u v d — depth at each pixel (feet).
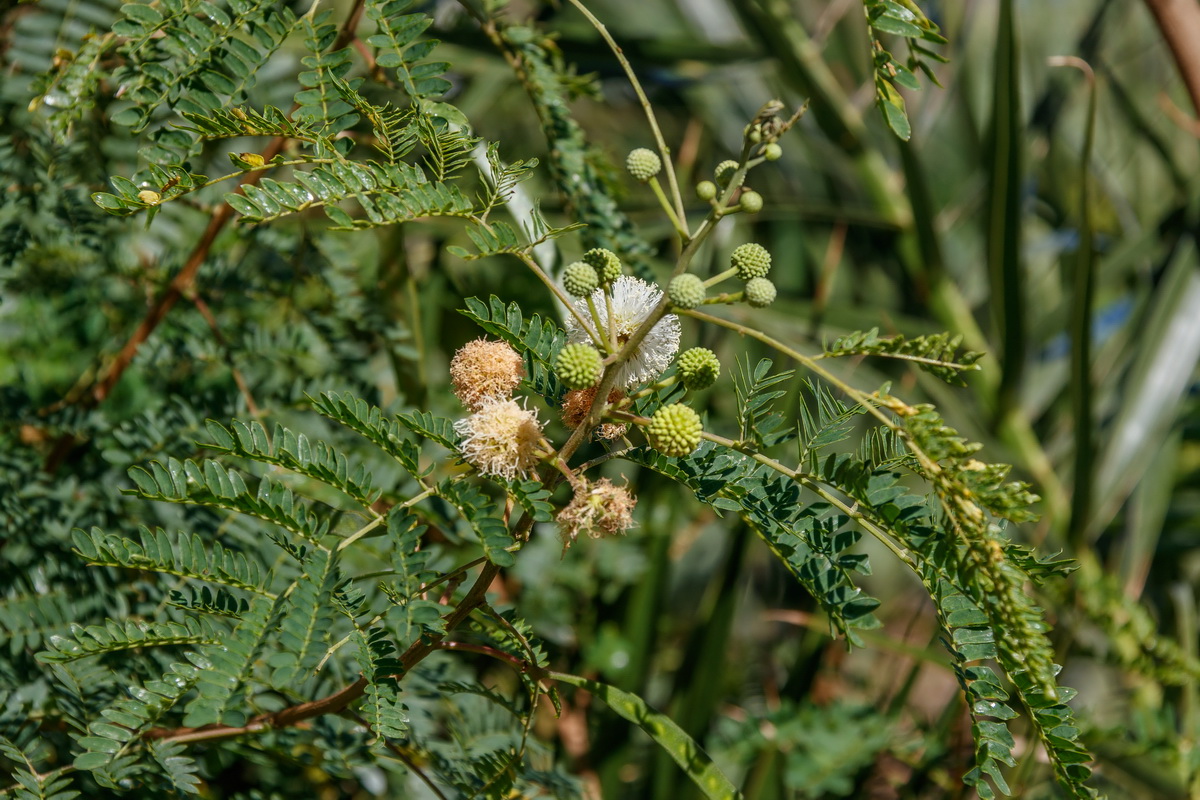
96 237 2.72
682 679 3.24
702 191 2.25
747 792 3.07
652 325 2.26
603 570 3.21
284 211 2.26
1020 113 3.45
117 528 2.67
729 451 2.35
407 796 2.81
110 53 2.64
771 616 3.38
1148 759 3.01
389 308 2.86
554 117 2.77
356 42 2.72
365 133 2.74
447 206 2.28
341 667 2.61
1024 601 2.19
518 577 3.07
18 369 2.88
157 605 2.61
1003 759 2.25
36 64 2.67
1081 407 3.33
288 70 2.80
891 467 2.28
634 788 3.27
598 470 3.36
